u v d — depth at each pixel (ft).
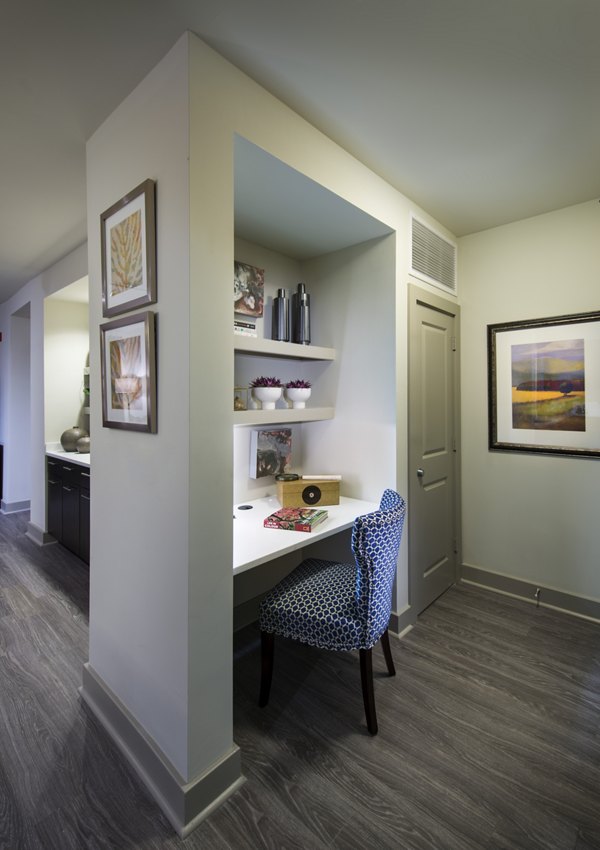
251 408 8.09
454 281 9.74
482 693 6.38
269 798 4.70
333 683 6.65
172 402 4.55
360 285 8.15
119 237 5.35
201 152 4.40
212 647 4.63
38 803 4.68
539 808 4.58
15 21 4.10
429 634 7.97
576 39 4.44
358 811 4.56
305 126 5.71
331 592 6.00
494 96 5.29
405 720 5.84
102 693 5.82
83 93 5.15
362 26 4.27
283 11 4.07
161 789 4.67
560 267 8.59
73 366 13.41
